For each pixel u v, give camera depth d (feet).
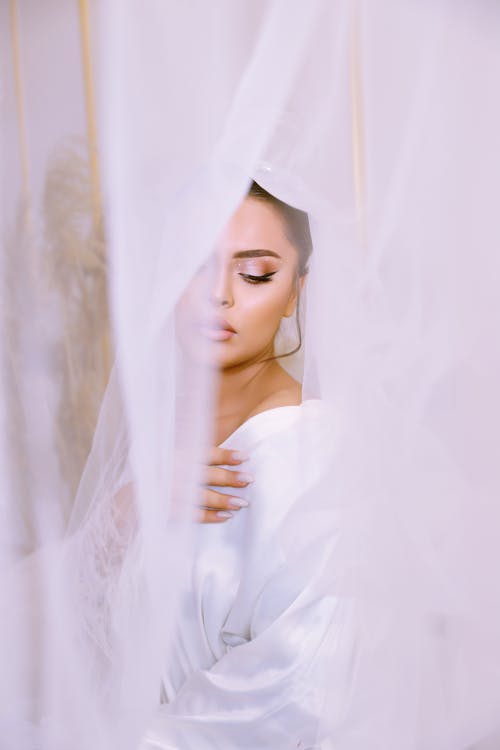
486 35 2.17
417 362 2.32
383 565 2.36
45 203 1.99
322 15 2.14
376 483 2.34
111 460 2.04
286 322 2.68
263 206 2.35
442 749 2.46
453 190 2.25
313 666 2.35
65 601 2.09
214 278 2.29
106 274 1.96
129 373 1.97
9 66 1.99
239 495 2.52
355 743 2.36
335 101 2.21
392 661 2.38
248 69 1.99
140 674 2.10
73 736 2.09
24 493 2.04
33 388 2.00
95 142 1.97
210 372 2.25
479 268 2.29
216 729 2.36
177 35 1.97
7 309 1.99
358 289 2.29
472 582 2.40
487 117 2.21
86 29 1.96
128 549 2.09
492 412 2.35
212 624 2.53
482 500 2.38
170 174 1.99
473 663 2.48
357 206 2.26
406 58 2.18
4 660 2.09
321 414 2.36
